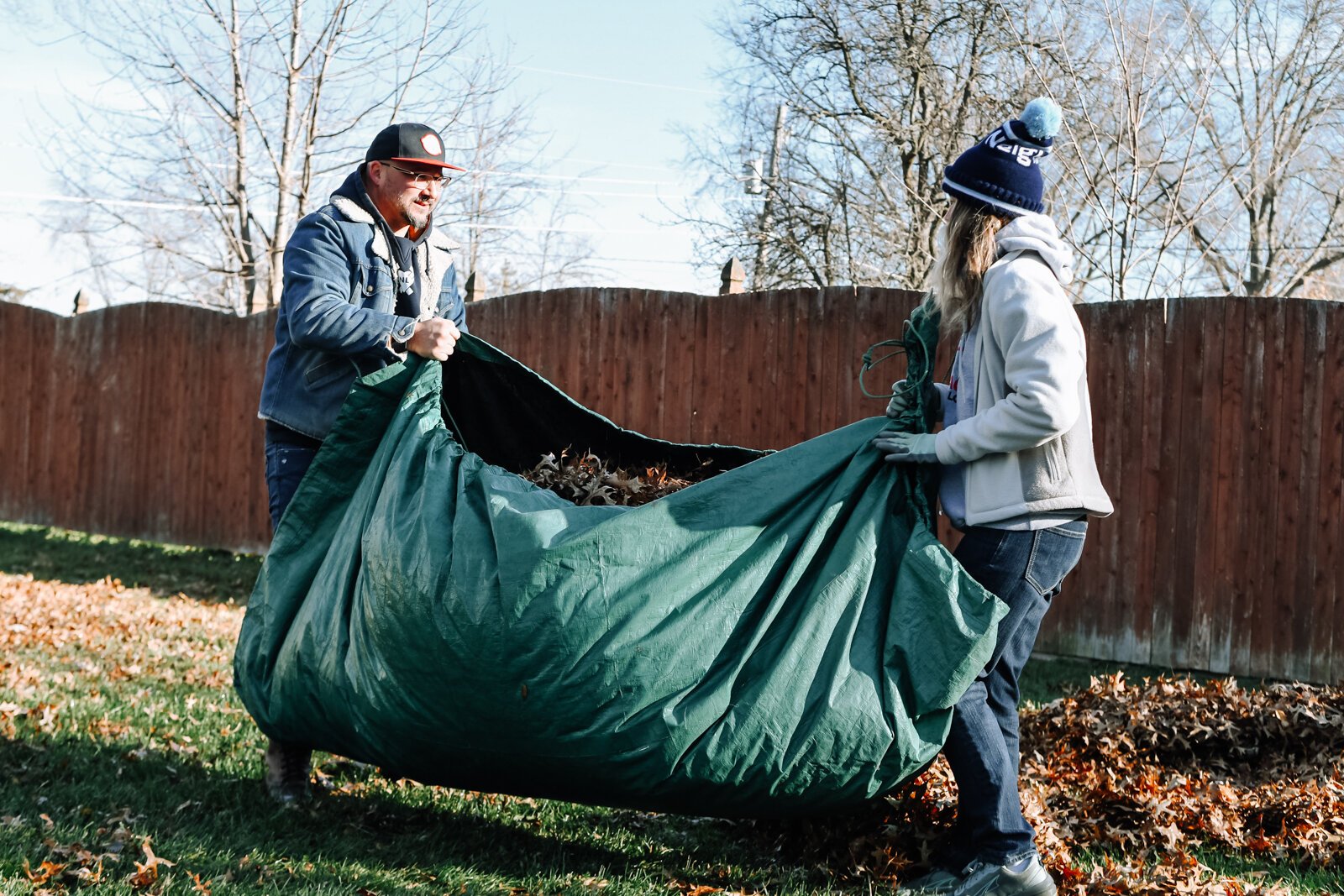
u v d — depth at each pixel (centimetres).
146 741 455
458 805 396
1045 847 344
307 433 388
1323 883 353
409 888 314
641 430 887
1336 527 695
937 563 309
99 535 1248
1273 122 1477
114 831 340
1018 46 1272
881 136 1434
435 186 403
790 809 309
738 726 297
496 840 365
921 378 338
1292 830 387
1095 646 755
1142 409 740
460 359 414
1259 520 712
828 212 1520
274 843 343
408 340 359
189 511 1103
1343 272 1816
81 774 403
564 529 301
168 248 1794
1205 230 1622
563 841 367
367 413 356
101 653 636
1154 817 384
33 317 1180
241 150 1539
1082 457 320
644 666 294
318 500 364
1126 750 464
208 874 312
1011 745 330
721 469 421
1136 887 326
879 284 1459
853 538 317
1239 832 387
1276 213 1656
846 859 348
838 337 821
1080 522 322
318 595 347
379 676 314
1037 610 323
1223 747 472
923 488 332
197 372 1098
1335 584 695
